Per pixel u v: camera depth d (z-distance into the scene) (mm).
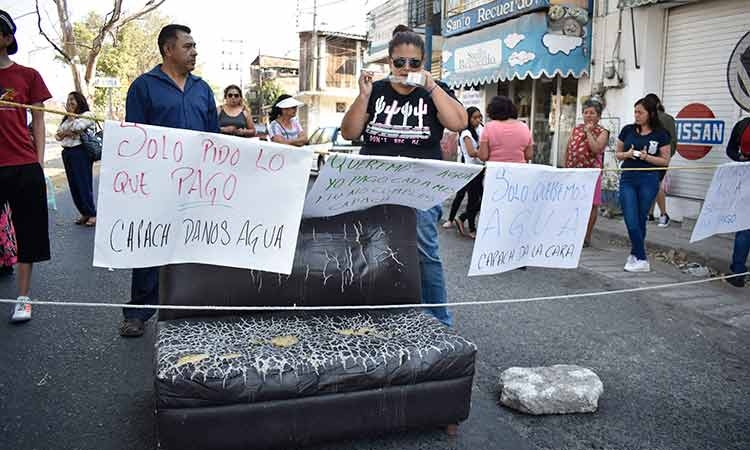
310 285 3166
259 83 50562
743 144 5805
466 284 5723
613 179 9508
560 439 2936
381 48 19641
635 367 3822
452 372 2773
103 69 36969
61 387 3369
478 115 7578
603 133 6977
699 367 3848
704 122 8398
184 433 2422
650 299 5305
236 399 2453
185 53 3924
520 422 3094
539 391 3164
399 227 3391
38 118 4250
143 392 3328
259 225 2566
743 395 3457
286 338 2809
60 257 6410
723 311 5008
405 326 3023
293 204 2590
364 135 3709
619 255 7098
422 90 3590
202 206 2484
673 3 8516
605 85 9586
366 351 2689
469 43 11891
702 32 8375
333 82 43219
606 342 4242
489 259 2869
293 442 2570
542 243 3041
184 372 2408
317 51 42531
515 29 10398
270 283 3115
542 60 9898
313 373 2547
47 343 3996
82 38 36156
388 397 2678
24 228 4262
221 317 3059
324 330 2939
